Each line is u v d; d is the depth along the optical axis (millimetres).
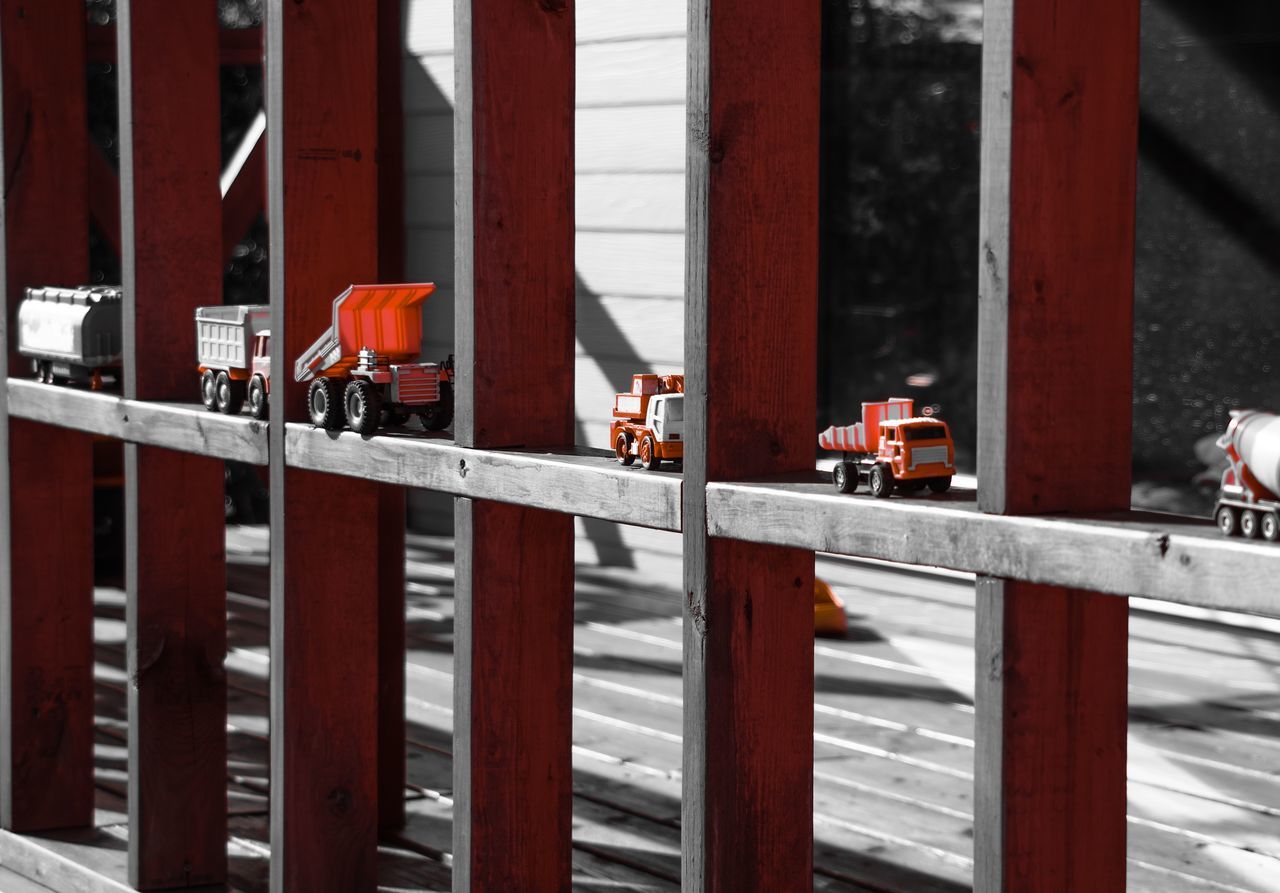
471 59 4242
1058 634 3137
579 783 7102
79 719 6516
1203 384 13328
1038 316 3094
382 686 6449
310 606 5102
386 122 6312
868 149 12812
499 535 4340
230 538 14195
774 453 3748
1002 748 3102
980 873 3164
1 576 6422
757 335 3701
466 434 4352
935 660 9453
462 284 4344
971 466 13070
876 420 3594
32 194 6484
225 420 5262
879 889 5812
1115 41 3117
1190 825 6535
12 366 6473
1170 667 9273
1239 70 12867
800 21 3682
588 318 12414
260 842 6289
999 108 3062
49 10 6461
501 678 4367
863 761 7438
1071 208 3107
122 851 6195
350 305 4746
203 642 5754
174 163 5695
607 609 11031
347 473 4746
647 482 3809
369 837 5273
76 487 6465
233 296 14727
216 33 5750
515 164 4332
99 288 6125
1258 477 2750
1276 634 10094
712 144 3594
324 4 5020
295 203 4992
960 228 13086
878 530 3293
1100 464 3178
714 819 3682
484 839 4371
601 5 12109
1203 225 13195
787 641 3760
